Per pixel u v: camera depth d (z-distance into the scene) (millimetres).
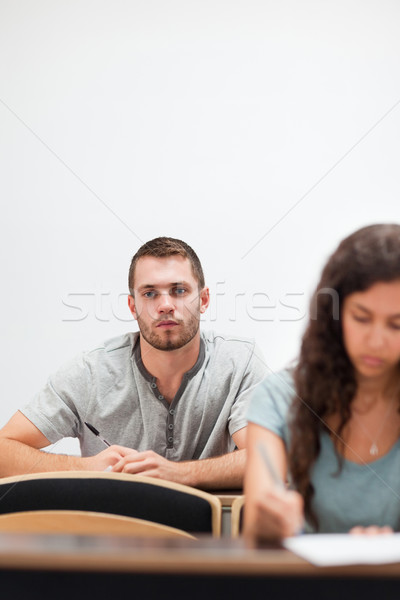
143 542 636
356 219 2617
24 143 2641
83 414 1935
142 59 2658
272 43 2658
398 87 2639
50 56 2666
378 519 1072
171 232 2621
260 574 554
